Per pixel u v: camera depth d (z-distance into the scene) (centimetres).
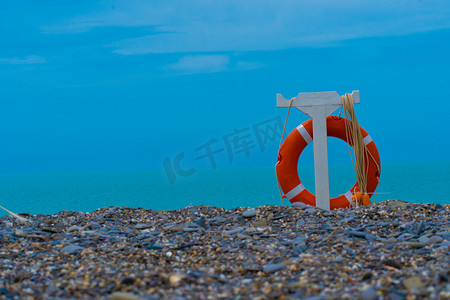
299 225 570
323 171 739
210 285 324
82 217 669
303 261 381
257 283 326
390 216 587
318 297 275
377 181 761
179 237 516
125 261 407
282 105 745
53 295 303
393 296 274
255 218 627
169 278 330
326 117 740
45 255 433
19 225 627
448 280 299
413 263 368
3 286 326
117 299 277
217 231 553
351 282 319
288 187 760
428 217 582
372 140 760
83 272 355
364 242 456
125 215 677
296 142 763
